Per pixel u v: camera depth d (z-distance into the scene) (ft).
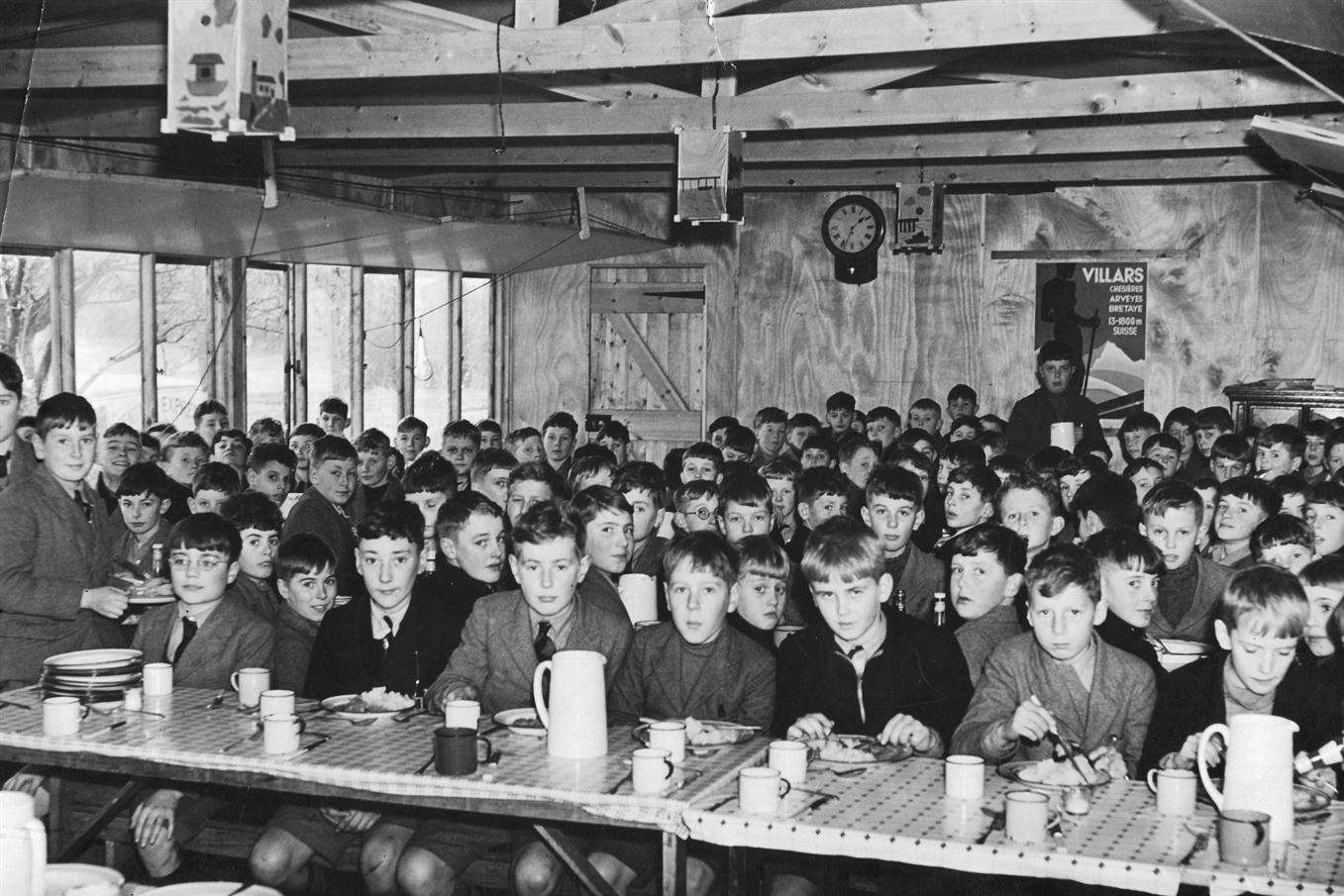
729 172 20.52
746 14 17.76
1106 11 16.07
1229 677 10.97
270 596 15.49
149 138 24.50
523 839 11.36
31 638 14.16
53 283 24.91
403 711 11.48
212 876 13.34
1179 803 9.16
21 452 14.73
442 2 19.40
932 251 32.94
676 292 36.45
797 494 19.85
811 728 10.78
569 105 21.58
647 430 37.01
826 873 11.52
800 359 35.42
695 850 10.91
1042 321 33.65
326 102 23.03
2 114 21.91
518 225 27.84
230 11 13.87
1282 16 12.91
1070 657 10.86
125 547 18.15
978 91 20.47
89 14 18.72
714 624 12.07
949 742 11.71
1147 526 15.37
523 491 17.76
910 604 16.30
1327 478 22.20
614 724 11.82
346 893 13.25
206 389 28.19
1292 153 19.63
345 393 32.30
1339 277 31.65
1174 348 32.86
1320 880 7.93
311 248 27.30
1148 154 30.12
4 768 13.65
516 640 12.28
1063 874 8.28
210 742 10.56
